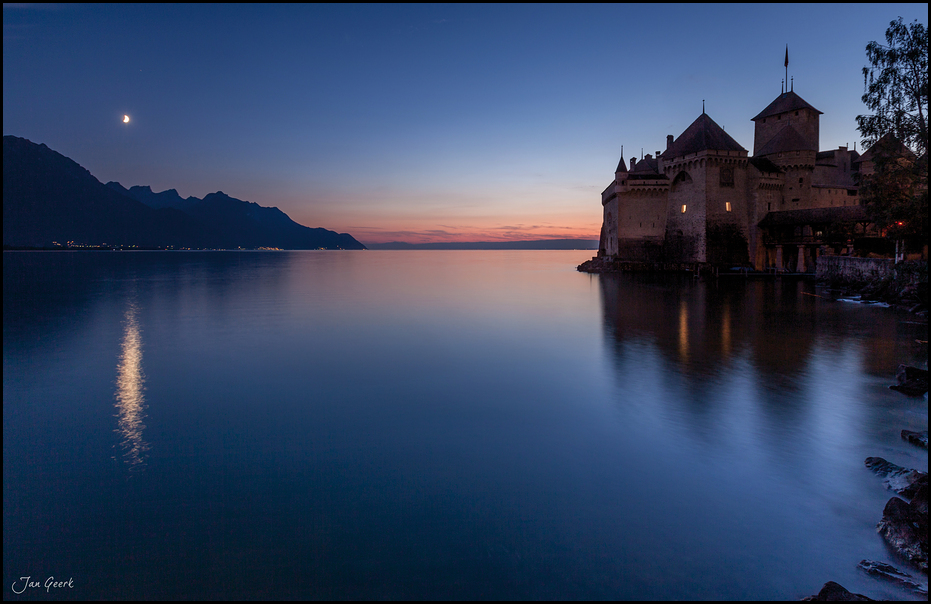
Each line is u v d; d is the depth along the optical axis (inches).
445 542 286.7
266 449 424.5
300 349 839.7
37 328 1066.1
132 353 813.9
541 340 903.7
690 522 301.4
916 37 1008.9
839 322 1027.9
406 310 1355.8
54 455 418.6
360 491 347.6
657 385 590.6
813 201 2379.4
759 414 484.1
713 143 2326.5
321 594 248.1
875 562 258.5
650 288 1862.7
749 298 1477.6
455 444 427.2
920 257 1272.1
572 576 255.8
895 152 1096.8
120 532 304.3
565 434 444.8
